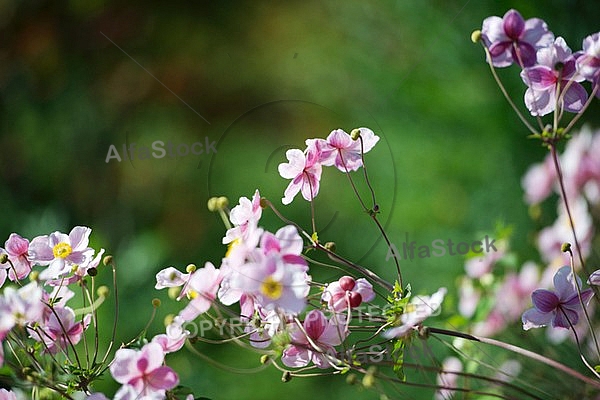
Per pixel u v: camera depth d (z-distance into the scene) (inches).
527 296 92.6
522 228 113.5
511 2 119.0
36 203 156.1
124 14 180.1
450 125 130.0
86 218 157.3
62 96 169.2
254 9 175.3
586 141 94.3
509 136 125.3
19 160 162.9
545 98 76.9
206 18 180.4
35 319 75.0
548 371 86.2
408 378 95.0
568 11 113.7
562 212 94.7
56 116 166.7
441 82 130.0
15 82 171.6
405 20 132.6
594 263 90.7
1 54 174.7
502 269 99.0
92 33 177.2
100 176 161.6
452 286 115.5
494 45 76.8
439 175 128.5
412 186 129.5
